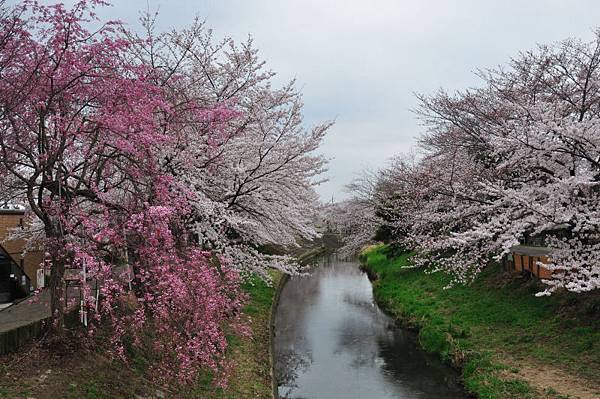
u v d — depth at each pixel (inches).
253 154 426.3
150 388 279.3
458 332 485.4
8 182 329.4
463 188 497.7
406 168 893.8
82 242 258.5
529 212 389.7
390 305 727.1
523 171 473.1
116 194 326.0
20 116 265.0
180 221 321.7
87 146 277.3
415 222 665.0
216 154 404.5
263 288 823.1
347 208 1269.7
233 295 381.1
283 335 614.5
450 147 605.6
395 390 410.9
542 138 363.3
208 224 390.6
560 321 432.8
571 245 402.9
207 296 271.1
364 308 783.7
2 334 254.2
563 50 488.4
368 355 518.9
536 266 534.0
